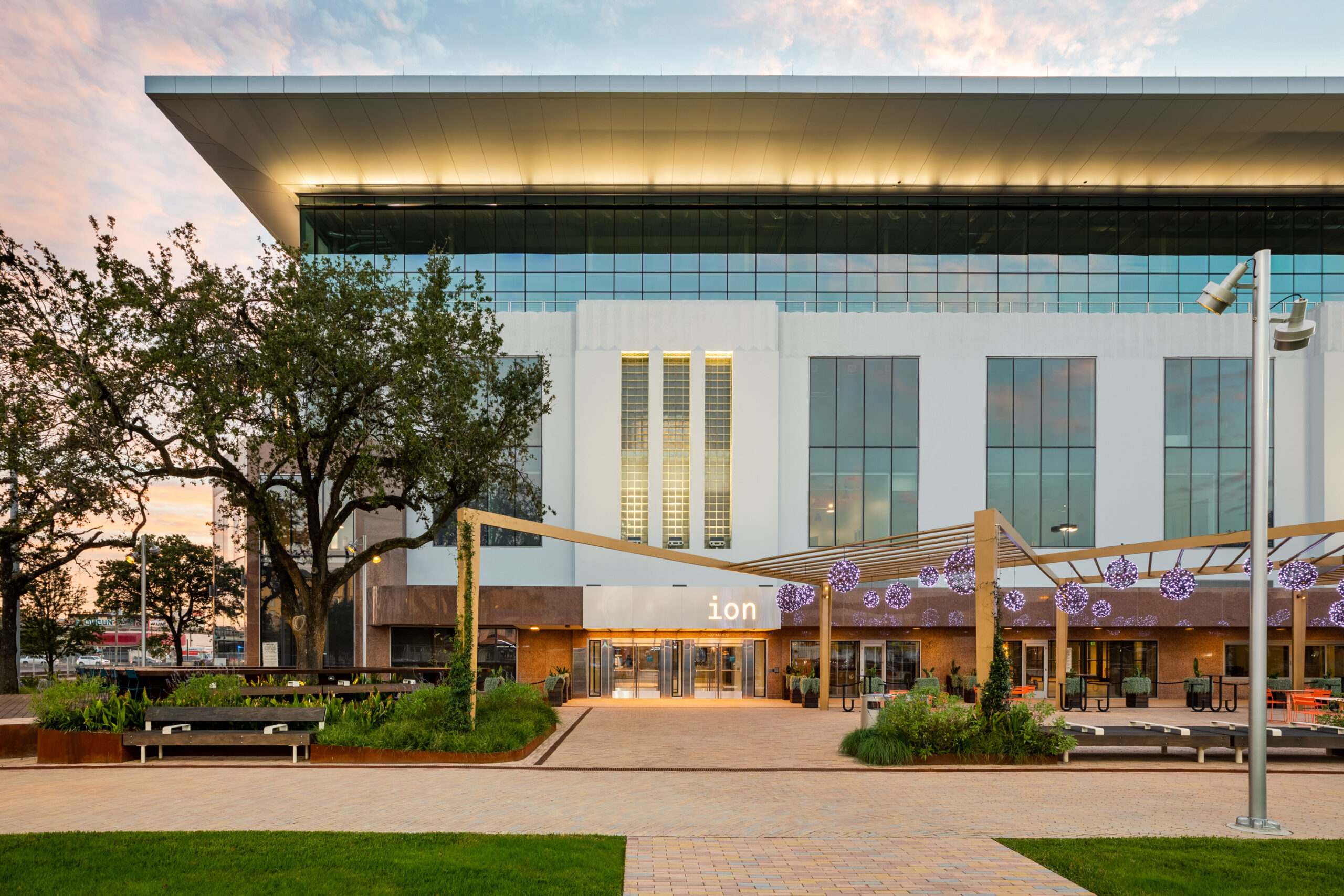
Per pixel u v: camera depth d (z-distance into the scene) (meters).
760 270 35.44
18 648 25.62
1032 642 30.31
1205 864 8.13
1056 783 12.79
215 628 45.56
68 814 10.09
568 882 7.36
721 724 21.22
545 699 25.75
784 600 19.53
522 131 32.50
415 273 34.94
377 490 20.45
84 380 18.09
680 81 30.91
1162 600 28.91
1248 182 35.16
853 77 30.94
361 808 10.52
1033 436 32.66
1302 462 32.28
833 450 32.53
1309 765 14.81
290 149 33.41
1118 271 35.62
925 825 9.91
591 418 31.73
